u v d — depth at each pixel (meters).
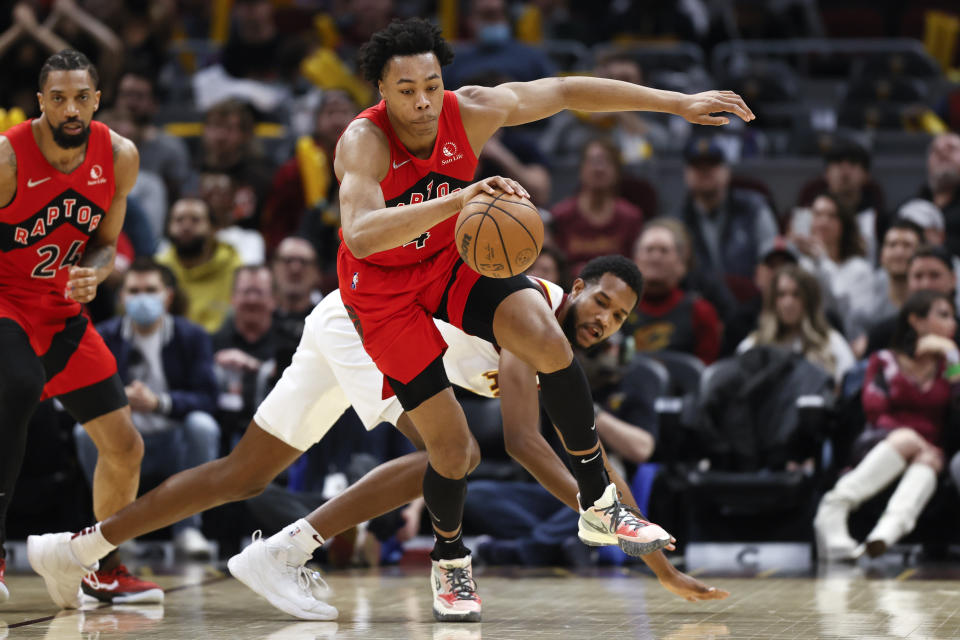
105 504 11.57
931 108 30.19
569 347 9.32
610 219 21.42
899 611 10.55
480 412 16.30
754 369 16.61
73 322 11.10
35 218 10.68
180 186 24.84
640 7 33.47
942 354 16.05
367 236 8.30
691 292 19.73
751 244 21.75
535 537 15.20
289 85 30.44
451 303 9.59
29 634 9.60
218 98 29.64
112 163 10.98
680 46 32.47
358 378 10.62
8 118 21.42
